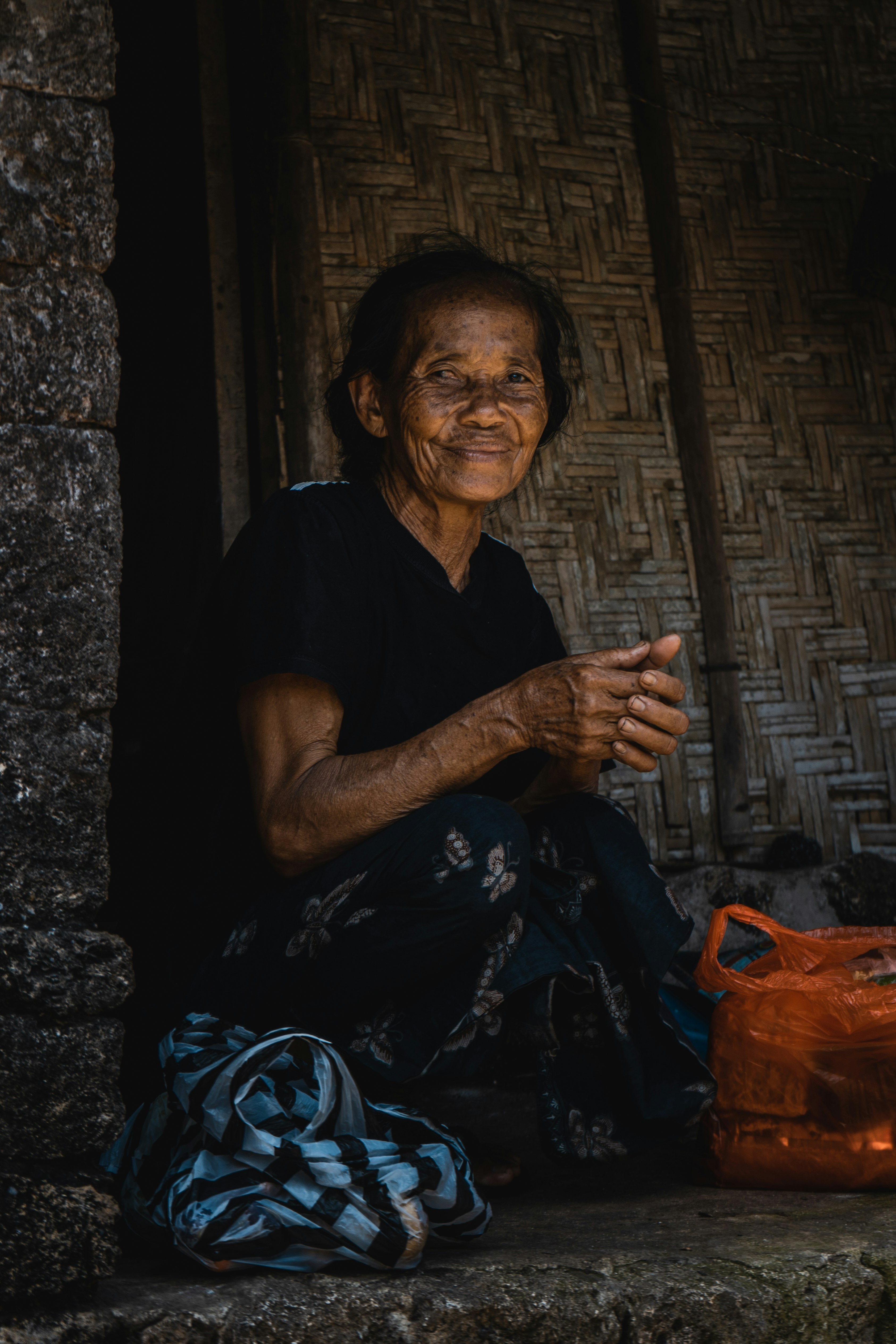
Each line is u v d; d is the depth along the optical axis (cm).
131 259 384
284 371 339
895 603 403
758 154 409
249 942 185
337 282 350
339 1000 174
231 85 358
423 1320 129
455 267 218
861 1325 147
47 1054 128
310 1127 145
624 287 389
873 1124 192
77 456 136
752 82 411
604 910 189
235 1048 156
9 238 134
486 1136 252
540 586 367
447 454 208
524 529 368
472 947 175
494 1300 133
